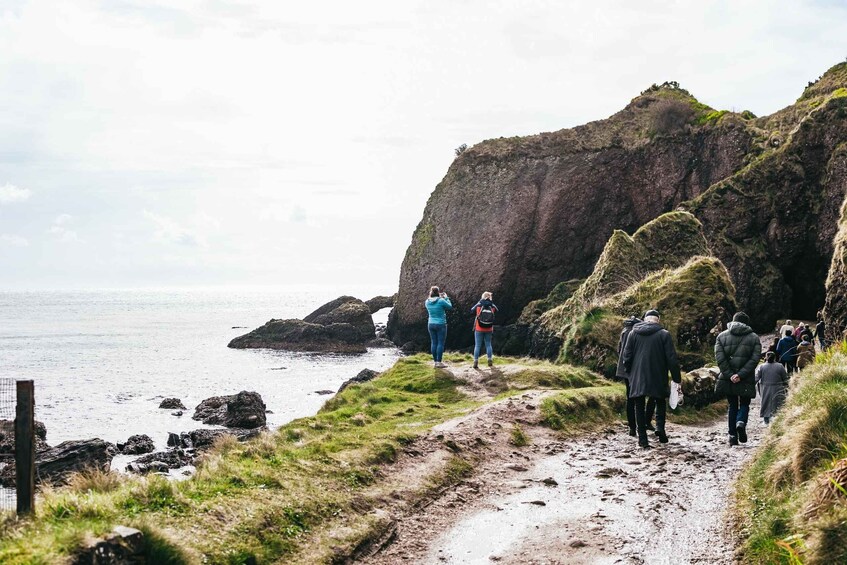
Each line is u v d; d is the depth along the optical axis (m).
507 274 57.19
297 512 8.09
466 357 22.73
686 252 29.84
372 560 7.75
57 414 29.42
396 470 10.38
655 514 9.02
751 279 47.66
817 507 6.67
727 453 12.43
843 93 49.28
